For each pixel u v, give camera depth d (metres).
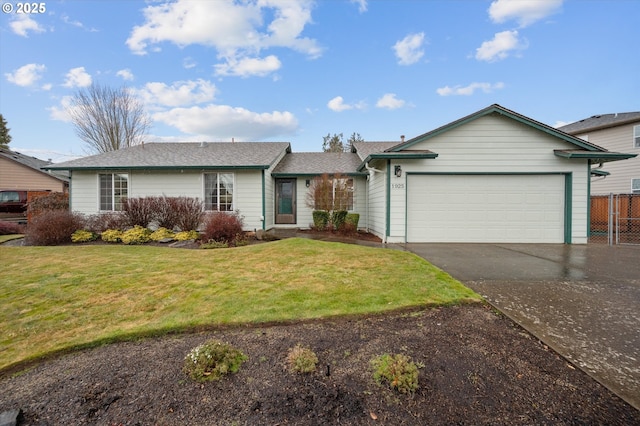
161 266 5.86
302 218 13.59
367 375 2.33
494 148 8.88
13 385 2.30
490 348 2.71
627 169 15.20
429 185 8.99
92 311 3.69
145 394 2.16
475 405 1.99
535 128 8.73
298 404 2.03
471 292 4.18
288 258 6.38
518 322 3.25
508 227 8.95
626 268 5.66
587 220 8.77
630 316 3.40
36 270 5.58
